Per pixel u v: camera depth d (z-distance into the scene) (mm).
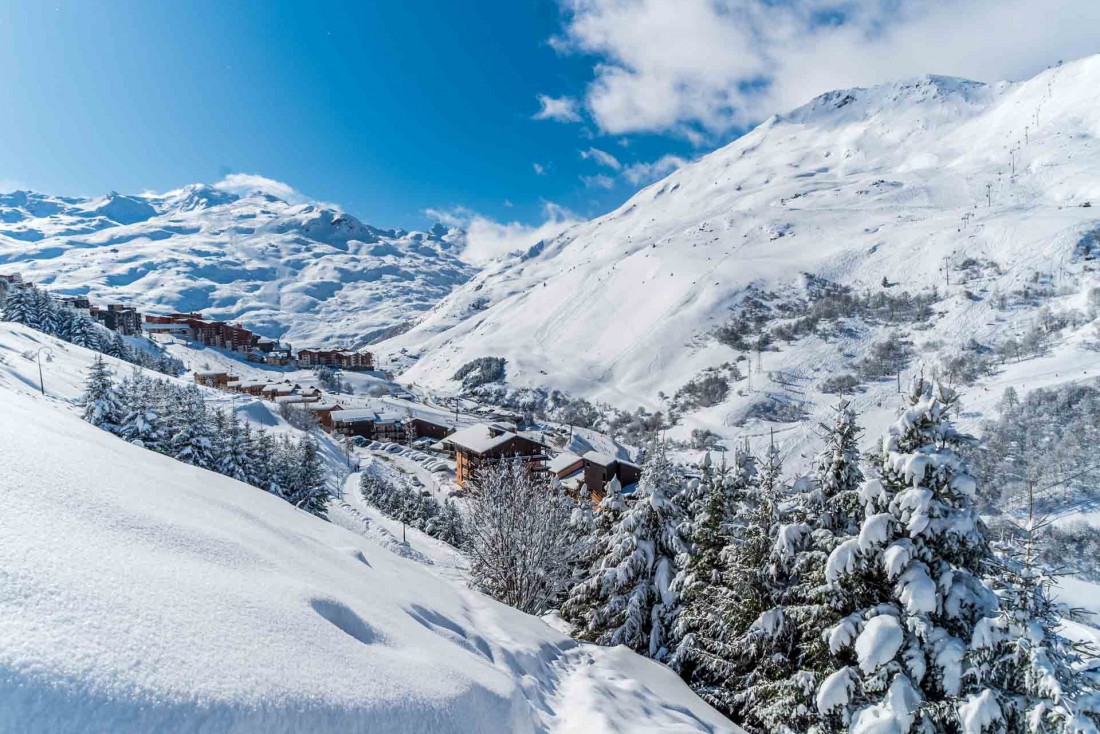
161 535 4676
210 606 3826
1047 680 8625
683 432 159500
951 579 10938
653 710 10102
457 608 10461
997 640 9625
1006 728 9352
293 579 5430
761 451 133750
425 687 4816
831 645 11742
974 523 11008
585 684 9883
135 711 2521
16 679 2256
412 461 95750
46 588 2979
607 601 21578
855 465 14547
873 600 12203
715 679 17031
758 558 15773
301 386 142375
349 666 4238
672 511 19984
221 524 6133
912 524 10938
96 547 3805
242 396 86000
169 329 164750
